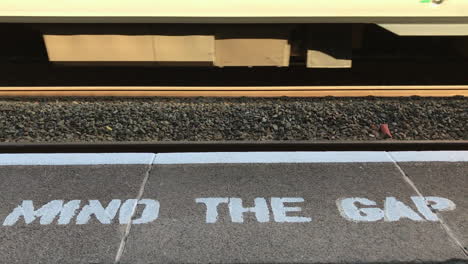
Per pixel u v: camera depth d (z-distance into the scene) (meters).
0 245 2.18
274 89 4.51
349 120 3.80
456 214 2.46
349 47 4.29
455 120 3.84
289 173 2.88
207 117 3.89
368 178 2.82
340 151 3.22
